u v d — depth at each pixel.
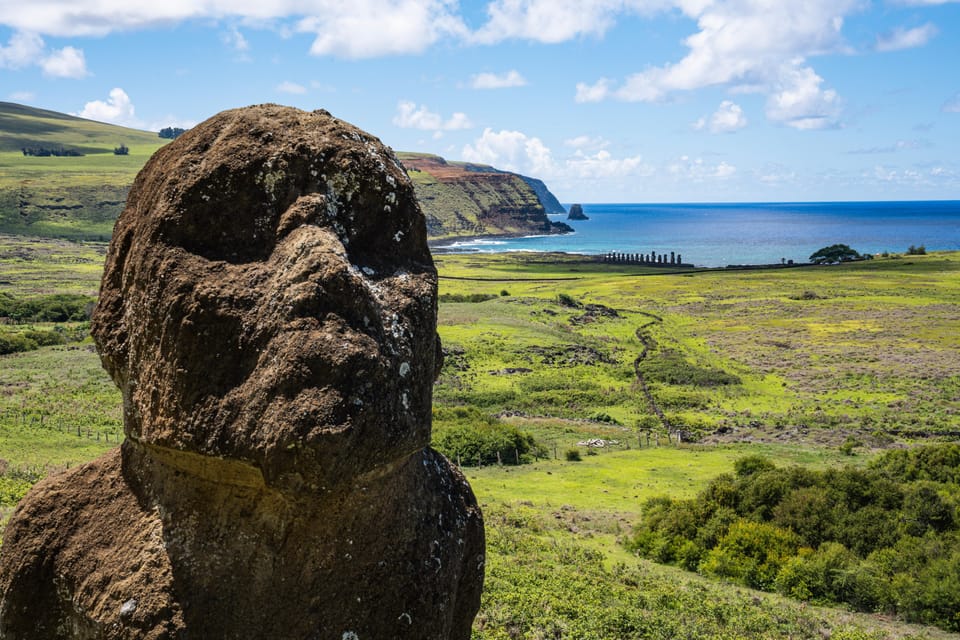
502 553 25.39
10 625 6.88
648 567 26.27
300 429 5.57
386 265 6.76
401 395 6.18
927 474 30.34
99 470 7.12
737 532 26.62
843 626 21.33
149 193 6.86
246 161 6.52
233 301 6.09
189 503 6.47
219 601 6.27
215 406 5.97
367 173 6.77
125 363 6.82
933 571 23.20
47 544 6.87
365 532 6.55
